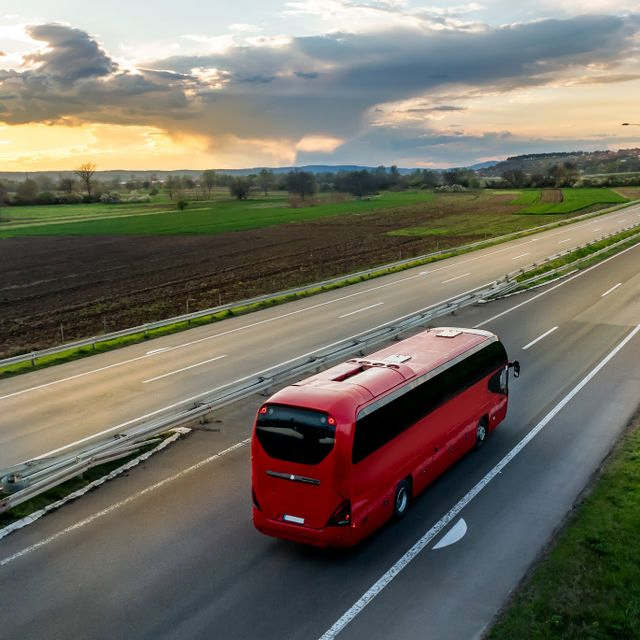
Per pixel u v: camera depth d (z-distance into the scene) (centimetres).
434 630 970
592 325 3000
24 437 1895
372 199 16462
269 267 5925
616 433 1741
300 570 1156
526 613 977
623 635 913
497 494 1425
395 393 1320
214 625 1002
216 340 3069
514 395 2091
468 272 4838
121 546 1253
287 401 1202
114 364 2722
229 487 1502
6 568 1185
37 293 5178
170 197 19475
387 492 1266
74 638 982
